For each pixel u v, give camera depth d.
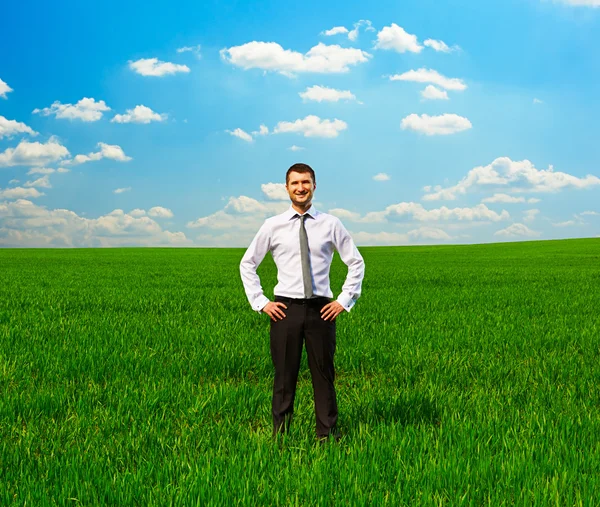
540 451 4.15
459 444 4.31
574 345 8.98
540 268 33.03
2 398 5.74
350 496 3.45
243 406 5.57
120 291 17.80
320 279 4.40
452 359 7.70
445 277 25.05
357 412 5.40
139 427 4.90
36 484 3.66
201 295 16.67
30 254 56.62
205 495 3.48
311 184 4.35
